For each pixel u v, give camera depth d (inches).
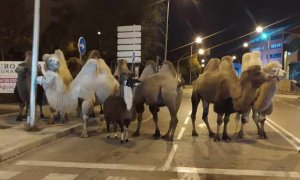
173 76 522.3
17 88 601.3
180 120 729.6
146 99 518.6
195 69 3206.2
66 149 446.6
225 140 513.0
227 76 500.1
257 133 582.2
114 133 548.7
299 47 2992.1
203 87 524.1
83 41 746.8
